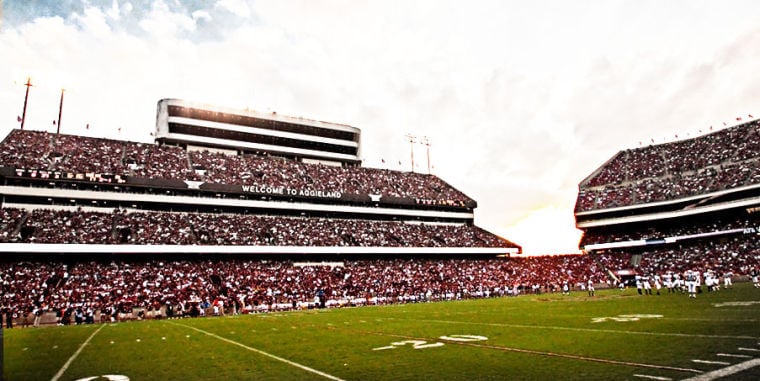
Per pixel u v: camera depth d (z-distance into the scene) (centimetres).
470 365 1296
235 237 5469
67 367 1474
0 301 3803
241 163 6869
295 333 2298
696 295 3494
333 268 5822
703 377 1030
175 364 1479
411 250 6412
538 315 2744
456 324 2466
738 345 1382
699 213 6738
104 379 1269
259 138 7488
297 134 7769
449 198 8000
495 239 7581
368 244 6250
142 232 5034
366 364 1380
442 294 5472
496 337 1866
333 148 8131
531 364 1269
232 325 2897
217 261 5278
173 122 6881
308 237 5975
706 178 6956
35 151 5459
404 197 7281
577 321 2281
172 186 5606
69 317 3709
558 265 7081
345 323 2783
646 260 6675
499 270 6750
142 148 6391
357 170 8044
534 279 6531
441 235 7250
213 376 1274
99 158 5744
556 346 1555
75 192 5166
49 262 4506
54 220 4850
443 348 1633
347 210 6831
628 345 1487
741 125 7494
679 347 1397
